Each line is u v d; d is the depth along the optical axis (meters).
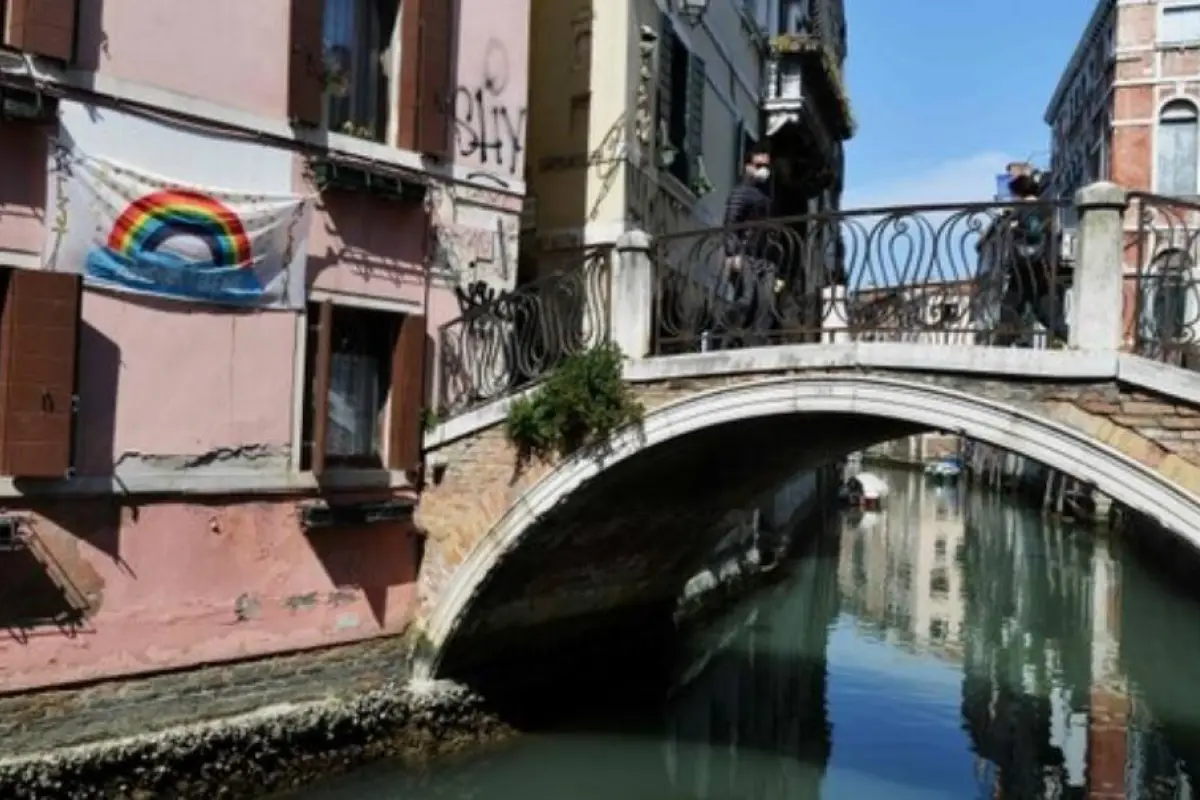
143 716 7.07
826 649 14.24
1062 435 6.25
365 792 8.12
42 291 6.44
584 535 9.22
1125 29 24.61
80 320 6.67
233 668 7.52
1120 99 24.64
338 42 8.26
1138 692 12.44
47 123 6.54
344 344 8.30
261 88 7.59
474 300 9.01
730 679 12.42
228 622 7.50
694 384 7.46
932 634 15.59
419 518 8.64
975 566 23.06
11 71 6.41
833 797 8.70
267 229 7.57
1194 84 23.97
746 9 15.40
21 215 6.47
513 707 9.77
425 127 8.51
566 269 8.12
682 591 12.67
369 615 8.34
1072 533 29.62
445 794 8.52
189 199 7.18
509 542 8.21
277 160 7.68
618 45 10.71
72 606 6.73
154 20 7.04
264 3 7.58
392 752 8.36
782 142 17.89
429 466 8.58
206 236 7.27
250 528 7.59
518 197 9.34
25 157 6.50
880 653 14.16
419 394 8.52
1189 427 5.97
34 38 6.43
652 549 10.72
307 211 7.82
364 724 8.18
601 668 11.34
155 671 7.12
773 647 14.17
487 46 9.05
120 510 6.95
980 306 6.71
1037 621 16.86
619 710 10.84
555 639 10.46
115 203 6.85
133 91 6.93
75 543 6.74
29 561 6.54
